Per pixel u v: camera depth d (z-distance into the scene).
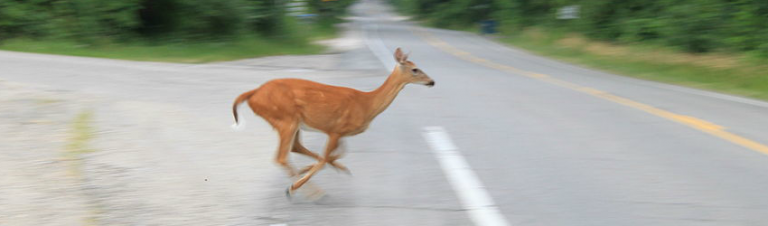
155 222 5.14
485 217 5.52
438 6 79.38
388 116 10.38
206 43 28.02
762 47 21.81
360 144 8.23
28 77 13.53
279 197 5.91
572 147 8.32
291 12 35.22
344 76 16.95
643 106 12.23
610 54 29.73
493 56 28.81
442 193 6.18
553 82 16.69
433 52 29.94
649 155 7.93
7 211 5.22
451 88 14.40
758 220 5.56
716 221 5.52
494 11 69.56
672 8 28.75
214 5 29.38
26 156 6.82
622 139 8.91
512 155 7.80
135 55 22.95
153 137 8.05
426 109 11.20
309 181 5.86
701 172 7.12
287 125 5.71
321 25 53.34
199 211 5.45
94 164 6.66
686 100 13.55
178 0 28.62
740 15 23.94
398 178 6.66
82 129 8.23
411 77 6.01
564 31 43.91
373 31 55.91
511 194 6.19
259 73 17.12
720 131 9.61
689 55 26.81
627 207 5.86
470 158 7.59
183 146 7.70
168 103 10.77
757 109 12.38
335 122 5.76
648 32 33.03
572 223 5.43
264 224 5.21
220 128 8.81
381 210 5.65
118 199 5.63
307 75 16.97
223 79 15.06
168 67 17.92
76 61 18.20
